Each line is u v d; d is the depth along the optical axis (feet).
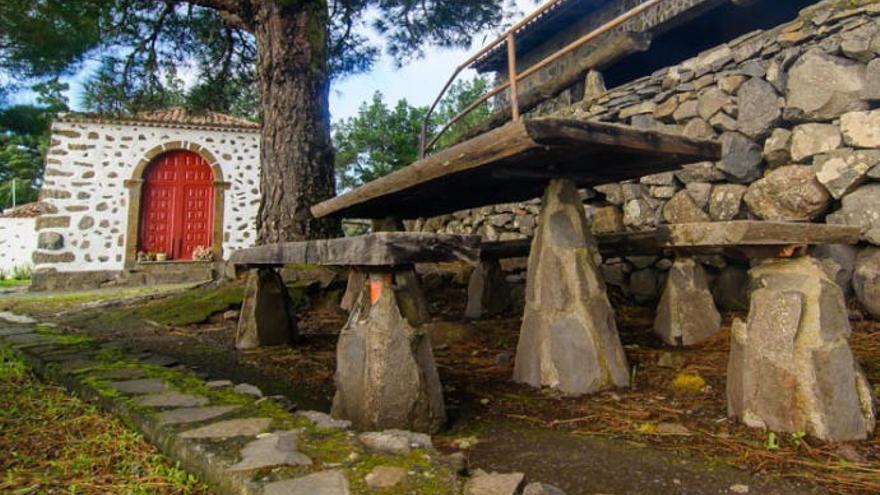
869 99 8.68
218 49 25.80
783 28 10.17
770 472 4.75
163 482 4.71
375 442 4.91
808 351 5.49
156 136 38.06
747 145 10.59
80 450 5.50
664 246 7.37
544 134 5.78
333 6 24.12
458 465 4.44
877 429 5.59
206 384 7.45
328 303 17.01
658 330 9.77
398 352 5.92
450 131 55.36
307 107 18.29
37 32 12.09
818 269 5.76
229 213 39.55
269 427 5.41
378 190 9.67
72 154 35.83
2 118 12.82
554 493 4.05
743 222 5.87
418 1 23.30
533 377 7.72
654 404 6.69
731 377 6.13
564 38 24.44
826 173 9.11
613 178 8.88
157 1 20.30
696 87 11.76
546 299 7.66
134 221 36.99
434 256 5.91
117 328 14.79
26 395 7.70
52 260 34.81
